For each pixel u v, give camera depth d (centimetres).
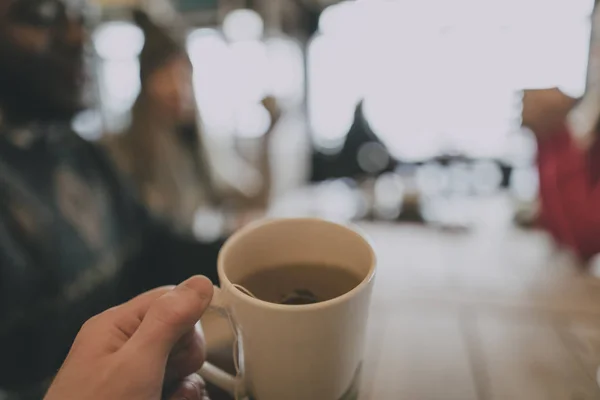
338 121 210
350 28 190
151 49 101
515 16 125
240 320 28
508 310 48
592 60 78
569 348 42
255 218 100
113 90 166
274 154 194
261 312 27
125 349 26
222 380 31
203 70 194
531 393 37
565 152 77
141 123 101
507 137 142
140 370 26
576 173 73
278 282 32
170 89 101
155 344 26
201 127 127
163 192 98
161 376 27
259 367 29
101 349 27
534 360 41
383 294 52
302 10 216
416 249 68
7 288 50
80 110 69
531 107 79
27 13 56
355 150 168
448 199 111
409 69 155
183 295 27
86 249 61
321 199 131
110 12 166
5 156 57
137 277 73
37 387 51
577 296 51
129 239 72
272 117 149
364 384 38
